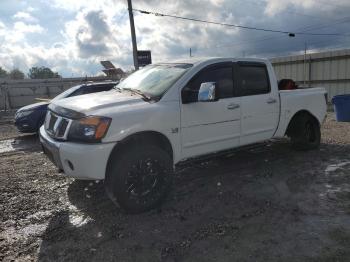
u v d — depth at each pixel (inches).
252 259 123.7
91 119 157.2
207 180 212.4
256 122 221.8
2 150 348.5
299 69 853.8
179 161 187.5
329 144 302.8
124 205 161.9
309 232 142.3
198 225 152.3
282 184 201.5
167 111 176.2
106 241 140.5
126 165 160.2
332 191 187.9
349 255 124.1
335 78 768.3
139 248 134.2
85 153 153.9
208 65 199.8
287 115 243.1
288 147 288.5
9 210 175.0
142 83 203.0
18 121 417.1
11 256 131.3
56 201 186.1
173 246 134.8
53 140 171.5
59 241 141.9
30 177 232.1
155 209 171.2
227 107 203.5
